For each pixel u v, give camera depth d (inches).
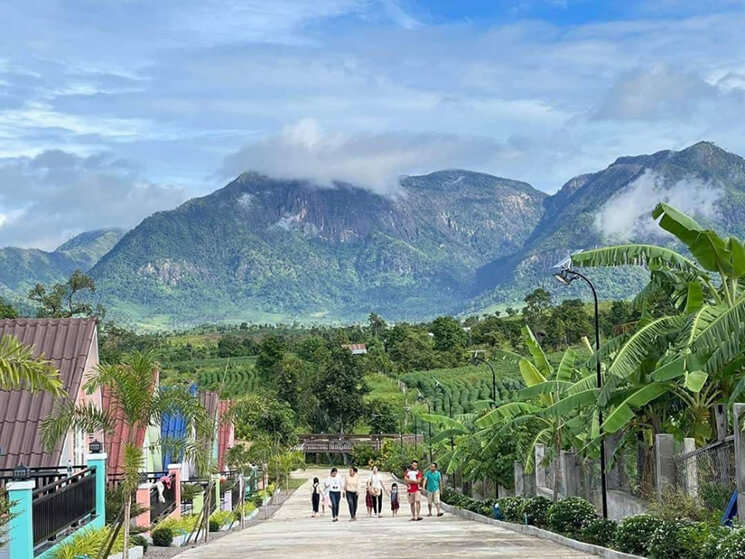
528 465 1203.2
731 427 830.5
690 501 706.8
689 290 868.0
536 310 5615.2
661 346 824.3
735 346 732.0
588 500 1035.9
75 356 992.2
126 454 650.8
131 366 671.8
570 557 706.2
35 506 621.0
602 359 1001.5
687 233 812.6
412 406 4077.3
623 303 4852.4
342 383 4106.8
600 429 896.3
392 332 6274.6
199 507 1293.1
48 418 676.7
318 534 1027.3
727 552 537.0
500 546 810.8
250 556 781.3
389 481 2743.6
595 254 918.4
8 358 499.5
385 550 794.8
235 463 1670.8
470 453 1444.4
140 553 821.9
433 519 1294.3
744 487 652.1
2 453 890.7
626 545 682.2
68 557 654.5
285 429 2869.1
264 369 4913.9
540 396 1217.4
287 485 2564.0
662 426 936.3
